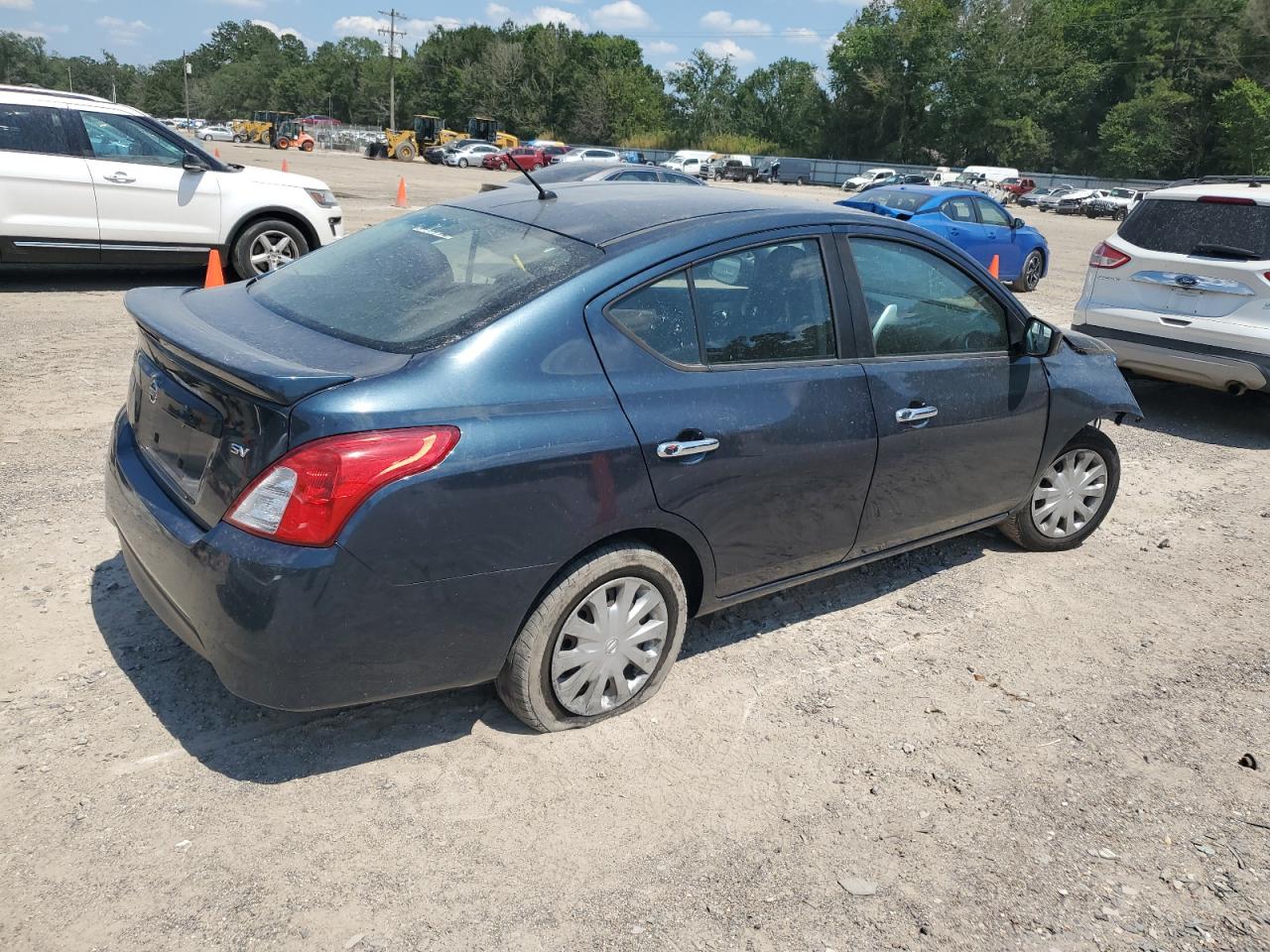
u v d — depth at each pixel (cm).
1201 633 425
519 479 271
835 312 357
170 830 264
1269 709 367
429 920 242
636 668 331
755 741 324
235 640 255
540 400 279
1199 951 250
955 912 258
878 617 421
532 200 363
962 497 418
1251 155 6756
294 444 250
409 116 13200
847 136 8594
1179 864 282
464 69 11881
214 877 249
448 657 278
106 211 934
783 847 277
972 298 409
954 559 486
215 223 990
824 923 251
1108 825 297
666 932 245
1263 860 286
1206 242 716
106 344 777
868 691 361
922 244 389
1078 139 8056
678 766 309
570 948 238
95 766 286
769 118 10431
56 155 908
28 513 450
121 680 327
